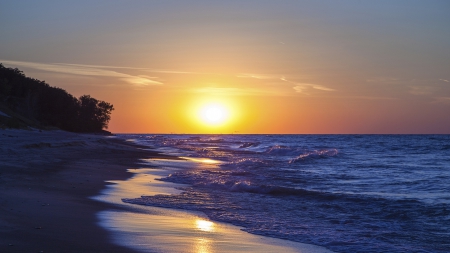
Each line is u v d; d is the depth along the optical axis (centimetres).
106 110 16325
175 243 862
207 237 944
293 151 5097
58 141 4128
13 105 11175
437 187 1920
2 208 1035
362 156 4450
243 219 1187
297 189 1725
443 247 930
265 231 1046
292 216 1257
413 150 5700
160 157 3997
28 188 1402
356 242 958
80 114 14725
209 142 9731
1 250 698
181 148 6431
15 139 3725
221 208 1348
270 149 5559
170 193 1642
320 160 3838
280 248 890
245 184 1822
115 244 812
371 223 1173
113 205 1273
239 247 874
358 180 2238
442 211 1292
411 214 1270
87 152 3641
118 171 2366
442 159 3984
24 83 12538
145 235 912
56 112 13225
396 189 1889
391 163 3488
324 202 1494
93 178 1909
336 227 1120
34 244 753
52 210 1080
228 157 4384
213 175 2362
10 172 1720
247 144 7575
